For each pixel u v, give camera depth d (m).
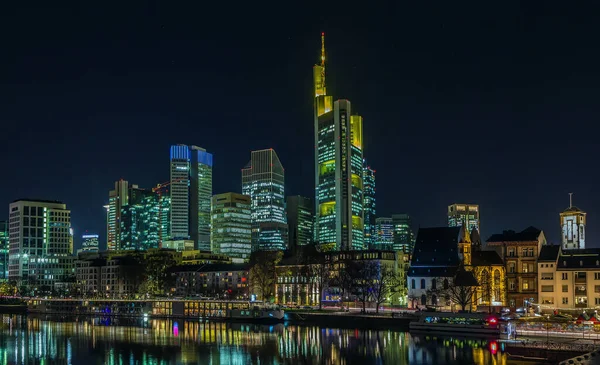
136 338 183.75
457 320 173.25
